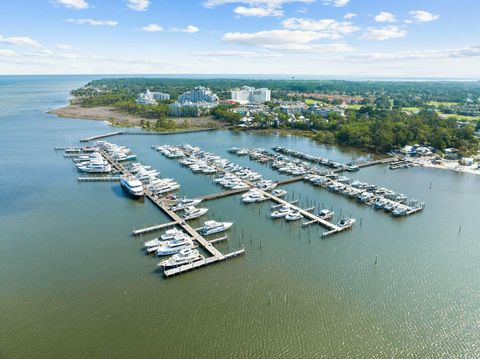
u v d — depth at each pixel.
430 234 121.19
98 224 126.56
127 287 90.69
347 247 111.94
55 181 174.12
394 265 101.94
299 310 82.81
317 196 157.38
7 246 110.31
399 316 81.38
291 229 124.12
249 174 182.88
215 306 83.88
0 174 183.00
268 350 71.62
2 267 99.00
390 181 179.50
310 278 95.12
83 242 113.19
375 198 151.00
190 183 175.38
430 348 72.69
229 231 122.38
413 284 93.19
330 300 86.44
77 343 73.00
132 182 154.75
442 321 80.06
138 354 70.38
